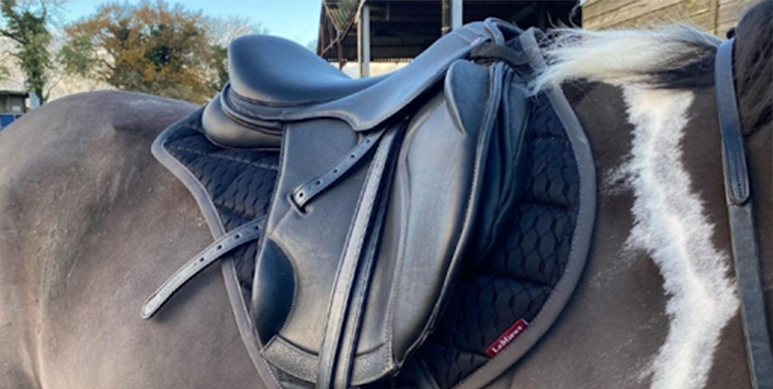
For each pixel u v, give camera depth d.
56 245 0.96
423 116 0.67
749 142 0.53
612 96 0.63
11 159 1.08
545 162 0.59
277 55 0.97
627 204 0.56
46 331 0.94
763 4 0.56
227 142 0.89
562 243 0.56
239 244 0.76
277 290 0.67
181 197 0.88
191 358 0.76
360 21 7.67
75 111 1.11
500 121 0.61
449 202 0.57
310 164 0.74
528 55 0.71
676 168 0.56
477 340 0.58
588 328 0.54
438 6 7.57
